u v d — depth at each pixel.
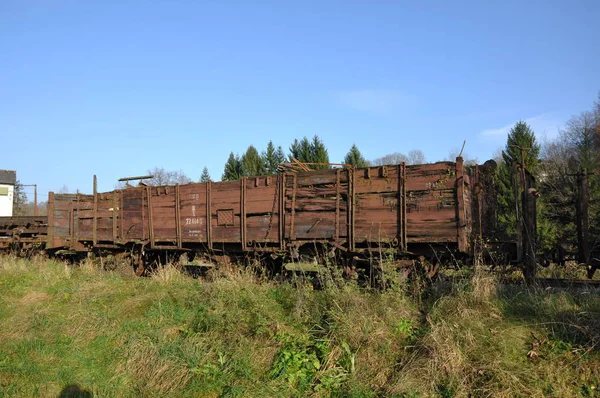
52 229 15.52
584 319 5.54
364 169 8.34
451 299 6.52
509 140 29.16
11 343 7.75
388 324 6.30
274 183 9.69
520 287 7.22
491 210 9.34
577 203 9.66
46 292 10.81
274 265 10.64
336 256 8.83
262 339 6.66
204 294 8.57
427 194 7.64
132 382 6.41
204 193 11.13
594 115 31.91
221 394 5.72
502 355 5.23
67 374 6.66
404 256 8.02
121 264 13.59
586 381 4.77
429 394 4.95
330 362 5.79
